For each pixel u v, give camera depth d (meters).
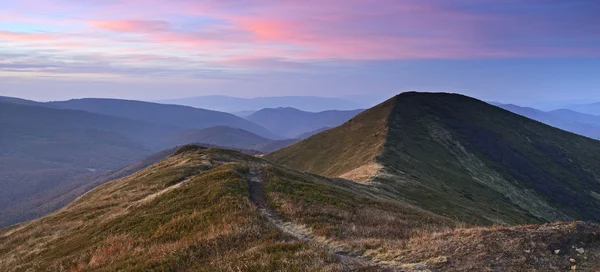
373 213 27.22
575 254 12.52
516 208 83.50
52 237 33.50
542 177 112.56
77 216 39.56
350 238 18.34
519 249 12.91
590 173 124.19
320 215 23.92
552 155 132.62
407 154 94.00
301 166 117.81
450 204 62.38
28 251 30.92
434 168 90.56
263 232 19.12
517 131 146.62
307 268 13.10
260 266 13.92
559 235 13.53
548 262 12.09
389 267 12.84
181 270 15.75
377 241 16.41
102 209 39.72
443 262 12.66
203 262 16.17
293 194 31.12
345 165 95.94
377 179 64.62
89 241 27.05
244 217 21.73
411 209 39.06
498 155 120.88
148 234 23.72
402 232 20.06
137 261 17.88
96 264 19.89
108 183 68.94
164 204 30.45
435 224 26.91
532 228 14.61
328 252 14.91
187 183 35.88
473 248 13.40
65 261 23.14
